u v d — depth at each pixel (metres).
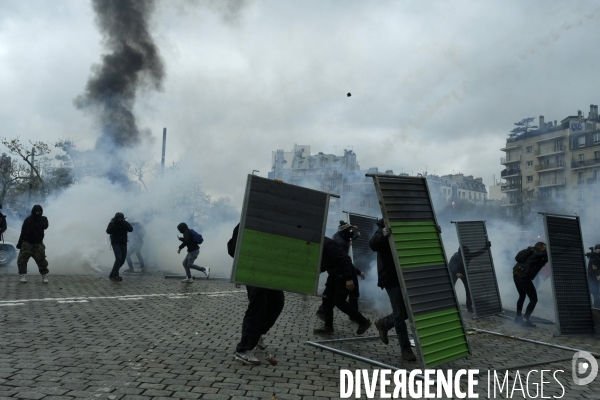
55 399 4.40
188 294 12.08
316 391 5.10
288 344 7.21
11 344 6.14
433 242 6.90
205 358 6.06
